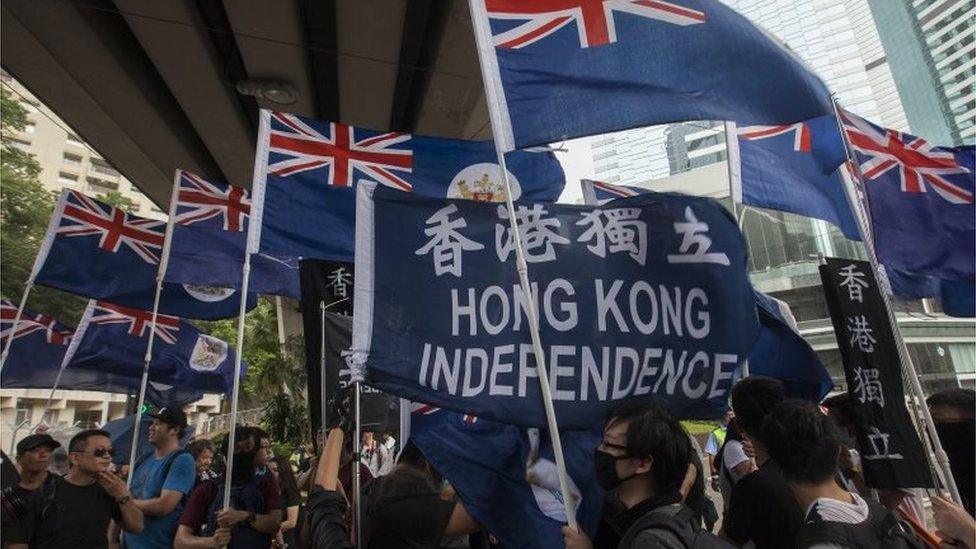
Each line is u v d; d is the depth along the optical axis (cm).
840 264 302
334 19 941
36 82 998
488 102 237
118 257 638
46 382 757
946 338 2675
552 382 225
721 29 259
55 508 346
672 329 241
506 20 248
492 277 235
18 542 332
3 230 2655
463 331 227
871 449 274
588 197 502
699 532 169
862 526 171
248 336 2928
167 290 644
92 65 961
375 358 217
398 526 230
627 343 235
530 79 242
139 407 504
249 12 877
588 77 246
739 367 245
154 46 932
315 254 421
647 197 256
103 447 362
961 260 325
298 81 1050
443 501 239
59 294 2648
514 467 240
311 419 390
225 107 1115
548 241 243
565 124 238
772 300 386
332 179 441
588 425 222
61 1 802
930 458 280
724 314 248
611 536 216
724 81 253
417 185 463
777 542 222
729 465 363
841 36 6316
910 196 333
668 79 249
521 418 218
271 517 397
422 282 230
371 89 1092
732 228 261
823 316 2941
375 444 941
